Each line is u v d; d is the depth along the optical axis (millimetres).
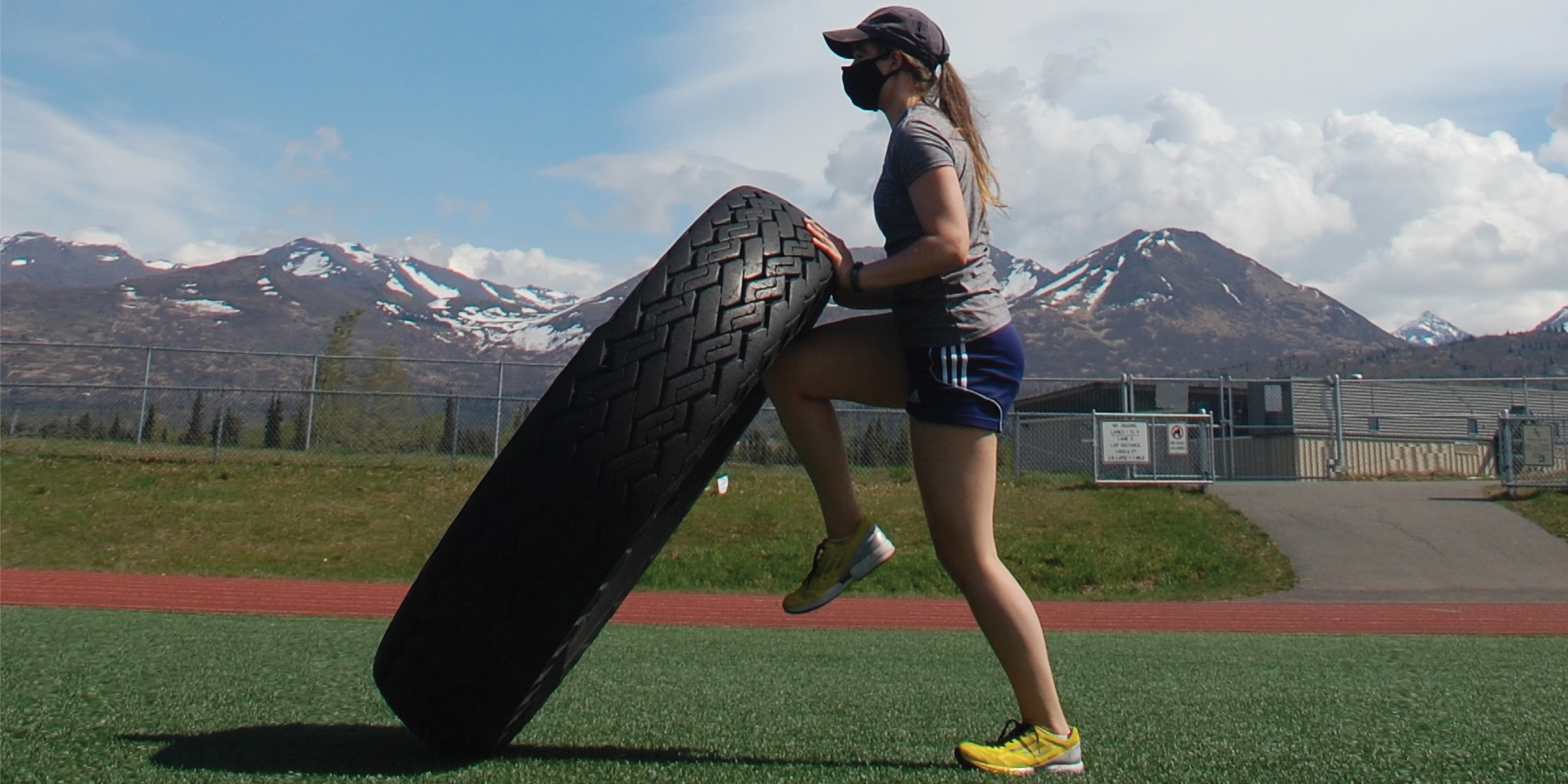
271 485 16656
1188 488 16844
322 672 4160
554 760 2350
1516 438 16797
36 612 7359
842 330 2488
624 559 2156
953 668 4766
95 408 18375
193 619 7066
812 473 2572
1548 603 11219
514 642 2131
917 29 2508
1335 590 12531
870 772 2256
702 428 2145
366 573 13484
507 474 2133
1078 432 18609
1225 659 5348
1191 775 2287
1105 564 13523
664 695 3662
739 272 2250
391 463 18141
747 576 13164
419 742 2574
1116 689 3949
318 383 19172
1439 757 2502
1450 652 5887
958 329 2320
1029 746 2324
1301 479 20922
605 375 2145
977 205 2428
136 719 2877
